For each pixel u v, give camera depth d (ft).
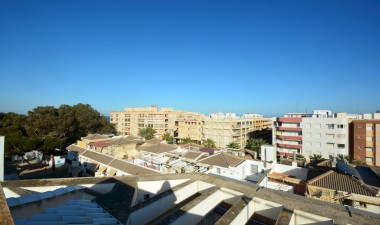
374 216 32.81
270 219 37.45
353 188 80.84
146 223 35.76
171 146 179.83
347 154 237.25
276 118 283.59
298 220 34.58
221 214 47.55
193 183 47.01
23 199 34.14
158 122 431.43
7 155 157.89
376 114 246.47
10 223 14.25
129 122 455.63
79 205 34.86
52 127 208.44
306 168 112.78
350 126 239.71
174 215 32.27
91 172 150.92
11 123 209.87
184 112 488.02
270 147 130.31
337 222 31.37
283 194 40.65
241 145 347.56
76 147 186.80
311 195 81.41
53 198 37.22
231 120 337.31
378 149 217.56
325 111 299.17
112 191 45.34
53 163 177.99
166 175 53.06
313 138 253.85
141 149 178.09
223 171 126.82
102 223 29.14
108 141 196.44
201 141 354.74
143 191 49.39
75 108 273.33
